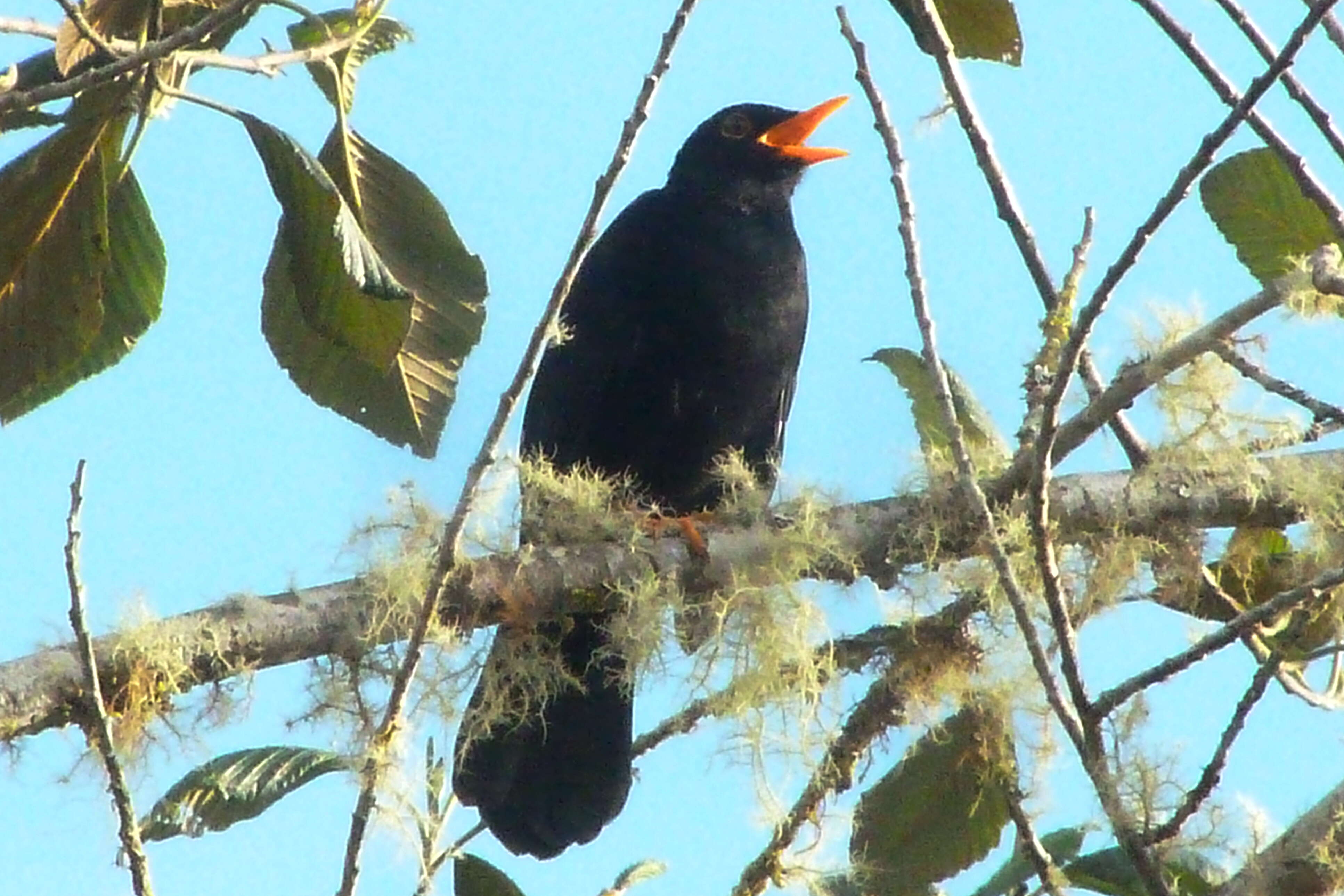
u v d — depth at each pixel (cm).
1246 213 959
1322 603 808
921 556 824
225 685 726
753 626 779
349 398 933
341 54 898
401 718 680
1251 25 841
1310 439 791
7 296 840
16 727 677
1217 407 819
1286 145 831
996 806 845
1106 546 827
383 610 749
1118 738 675
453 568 677
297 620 739
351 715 745
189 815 748
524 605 790
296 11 840
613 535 823
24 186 814
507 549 797
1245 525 841
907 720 831
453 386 930
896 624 821
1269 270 968
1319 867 707
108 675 701
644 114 634
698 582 816
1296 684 805
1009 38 952
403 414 930
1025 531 797
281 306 918
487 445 658
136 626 705
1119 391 770
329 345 924
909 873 855
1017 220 848
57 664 691
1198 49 837
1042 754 797
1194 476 830
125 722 699
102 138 827
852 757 844
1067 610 691
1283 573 866
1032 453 795
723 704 774
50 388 886
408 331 827
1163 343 778
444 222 902
